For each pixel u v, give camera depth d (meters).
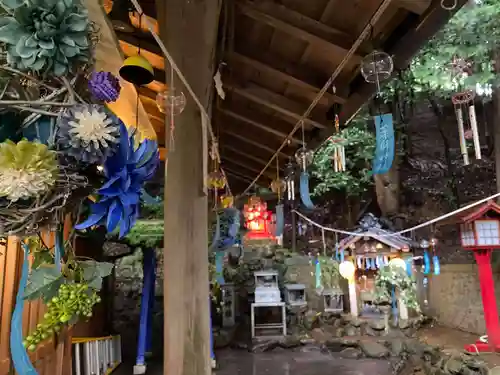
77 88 1.18
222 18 3.13
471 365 4.56
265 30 3.31
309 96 3.99
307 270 9.29
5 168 0.94
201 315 2.20
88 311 1.24
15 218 1.03
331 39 2.95
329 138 4.27
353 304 7.83
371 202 11.19
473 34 6.05
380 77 2.57
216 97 4.52
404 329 7.25
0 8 1.07
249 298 8.84
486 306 5.20
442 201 9.89
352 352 6.64
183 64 2.36
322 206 11.96
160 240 4.87
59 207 1.07
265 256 10.70
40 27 1.02
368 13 2.64
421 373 5.28
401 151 9.46
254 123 4.97
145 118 3.43
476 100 8.91
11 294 2.29
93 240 4.79
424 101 10.32
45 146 0.99
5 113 1.07
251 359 6.54
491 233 5.09
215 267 6.69
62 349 3.27
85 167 1.12
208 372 2.16
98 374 4.42
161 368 5.51
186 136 2.32
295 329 7.89
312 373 5.69
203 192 2.31
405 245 6.86
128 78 2.23
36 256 1.23
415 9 2.26
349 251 7.44
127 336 7.49
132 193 1.26
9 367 2.24
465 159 3.08
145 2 3.17
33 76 1.07
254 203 8.91
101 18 1.86
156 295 8.54
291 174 5.64
